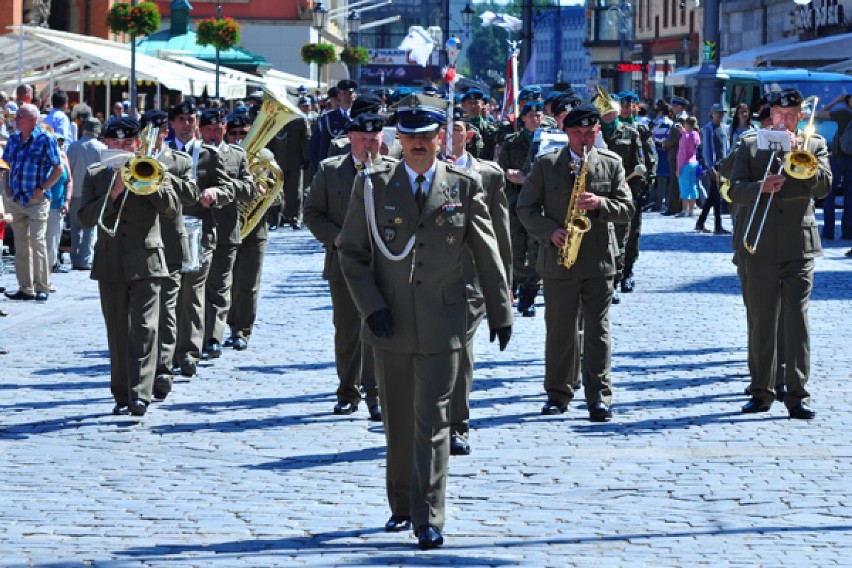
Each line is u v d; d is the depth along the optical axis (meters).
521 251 22.47
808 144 14.82
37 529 10.65
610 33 122.94
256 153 18.80
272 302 24.06
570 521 10.88
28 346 19.44
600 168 14.60
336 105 33.53
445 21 172.50
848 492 11.67
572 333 14.80
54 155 24.17
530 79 75.44
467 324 10.82
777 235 14.69
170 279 15.67
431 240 10.35
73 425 14.45
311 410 15.23
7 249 30.73
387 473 10.73
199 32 50.78
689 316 22.16
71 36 44.41
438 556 9.97
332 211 14.77
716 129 37.16
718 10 51.31
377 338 10.44
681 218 43.25
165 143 15.70
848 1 66.50
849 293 24.81
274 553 10.05
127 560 9.88
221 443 13.66
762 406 15.01
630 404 15.45
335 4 110.50
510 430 14.18
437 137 10.44
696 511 11.12
